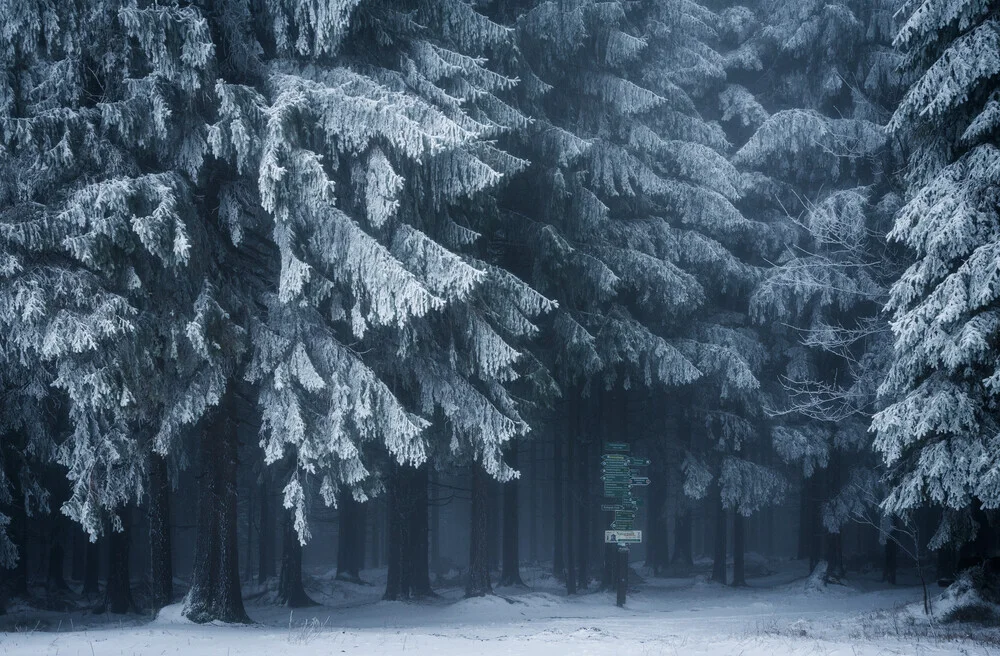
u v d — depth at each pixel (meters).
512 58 23.33
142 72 17.11
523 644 14.46
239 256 20.02
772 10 35.19
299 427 17.14
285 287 16.61
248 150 16.78
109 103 16.08
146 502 32.56
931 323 17.61
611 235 27.30
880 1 32.12
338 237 17.30
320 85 17.45
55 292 15.46
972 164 17.78
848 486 31.75
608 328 26.56
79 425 16.25
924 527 40.06
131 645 13.98
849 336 30.97
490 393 21.02
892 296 18.77
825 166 31.84
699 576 36.50
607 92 26.48
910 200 19.88
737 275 30.08
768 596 30.69
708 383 31.53
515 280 20.75
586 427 32.31
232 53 18.36
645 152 27.98
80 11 16.42
